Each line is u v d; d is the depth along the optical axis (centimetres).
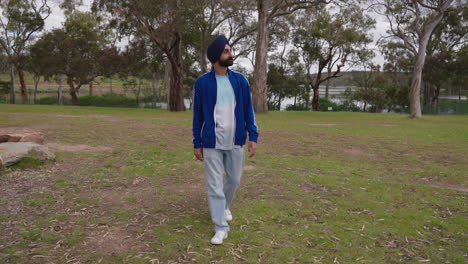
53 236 317
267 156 758
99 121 1539
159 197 440
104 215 374
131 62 3562
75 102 4250
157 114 2359
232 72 325
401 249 311
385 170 655
